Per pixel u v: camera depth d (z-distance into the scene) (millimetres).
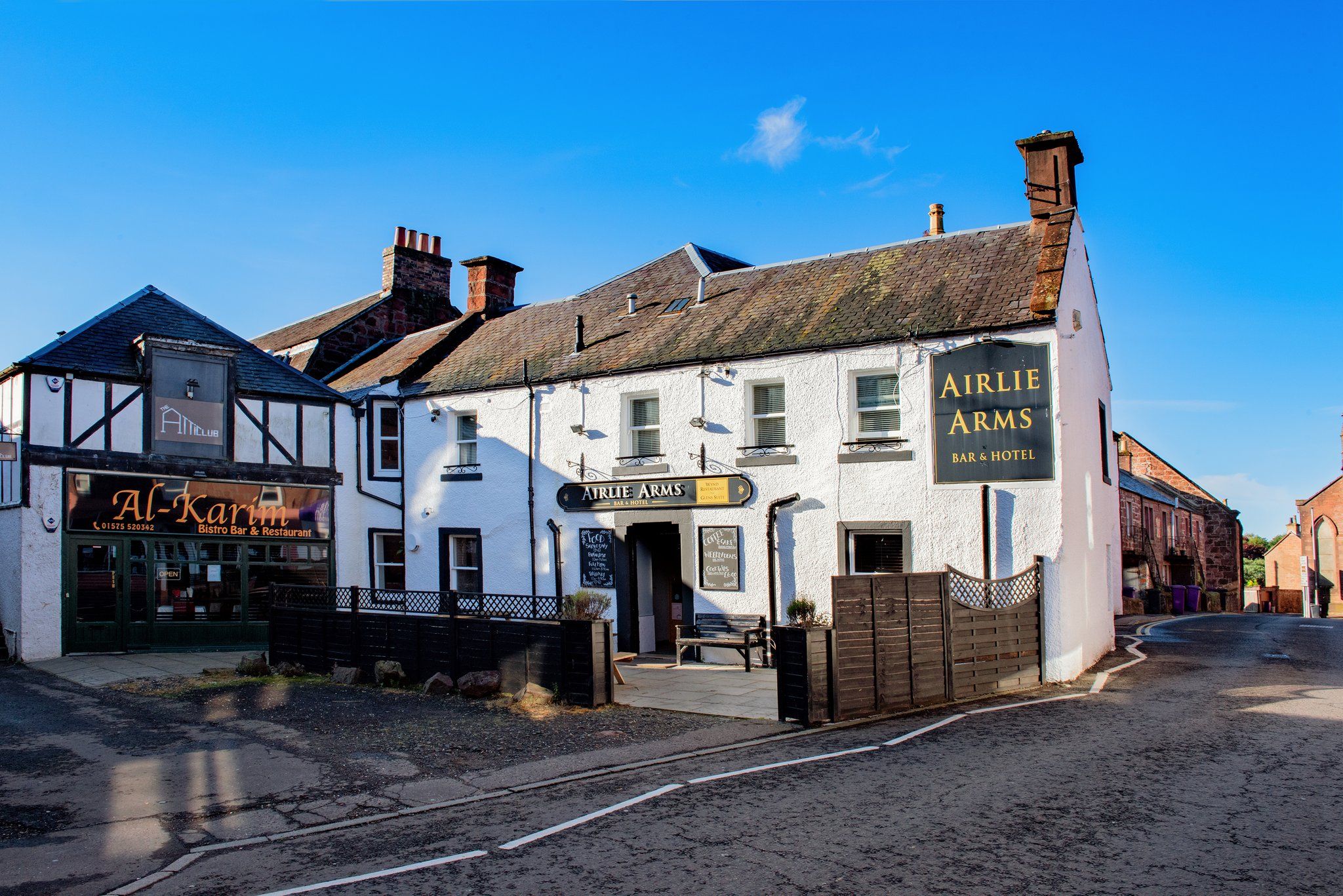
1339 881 5402
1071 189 16422
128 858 6531
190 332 19141
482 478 19562
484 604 13547
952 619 11781
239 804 7816
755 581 16000
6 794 8180
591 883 5691
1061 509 13305
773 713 11164
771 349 16031
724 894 5422
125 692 13195
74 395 17000
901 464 14695
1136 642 18250
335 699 12406
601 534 17797
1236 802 6965
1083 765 8133
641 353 17953
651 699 12219
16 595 16391
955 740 9320
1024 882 5461
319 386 20422
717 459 16500
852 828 6523
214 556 18500
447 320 28328
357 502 20500
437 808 7621
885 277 16891
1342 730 9398
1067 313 14297
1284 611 47719
